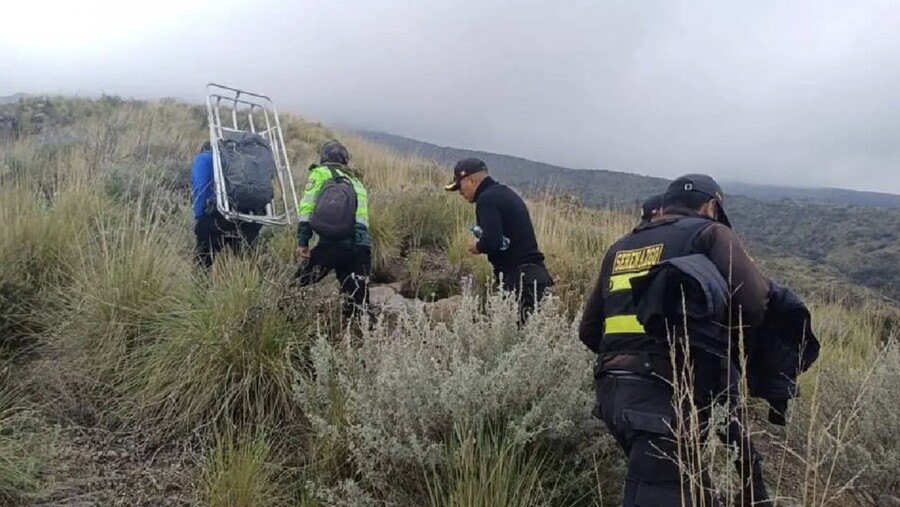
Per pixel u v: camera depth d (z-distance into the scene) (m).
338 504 3.49
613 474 3.61
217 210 6.15
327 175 5.71
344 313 5.41
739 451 2.95
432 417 3.56
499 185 5.42
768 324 3.03
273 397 4.50
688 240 2.99
